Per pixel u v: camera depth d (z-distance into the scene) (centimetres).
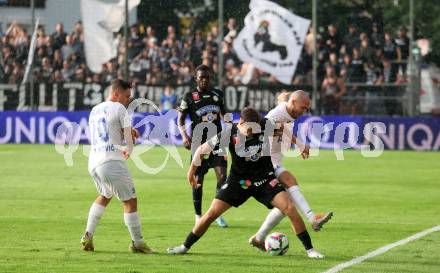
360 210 2966
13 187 3606
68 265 1919
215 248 2177
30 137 5884
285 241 2070
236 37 5725
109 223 2603
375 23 5616
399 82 5597
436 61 5694
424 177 4097
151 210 2936
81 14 5878
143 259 2003
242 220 2717
